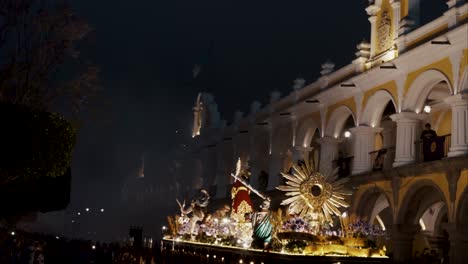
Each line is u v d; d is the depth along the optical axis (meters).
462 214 19.53
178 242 23.94
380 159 25.16
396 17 24.77
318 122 30.31
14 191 20.89
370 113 26.09
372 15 26.62
